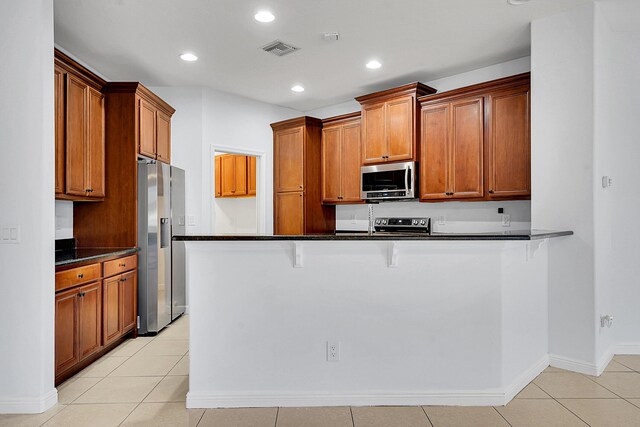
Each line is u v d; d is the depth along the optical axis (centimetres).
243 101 550
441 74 461
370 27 346
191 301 255
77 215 394
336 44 379
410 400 255
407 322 258
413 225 495
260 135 572
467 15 324
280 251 256
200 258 255
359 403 254
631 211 343
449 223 470
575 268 310
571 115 312
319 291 256
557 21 321
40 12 249
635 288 345
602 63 319
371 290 257
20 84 249
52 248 257
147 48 384
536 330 305
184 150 502
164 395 270
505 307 260
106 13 317
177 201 457
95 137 375
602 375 301
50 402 253
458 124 429
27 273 247
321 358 256
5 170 248
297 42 374
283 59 414
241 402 253
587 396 266
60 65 320
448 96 435
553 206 320
